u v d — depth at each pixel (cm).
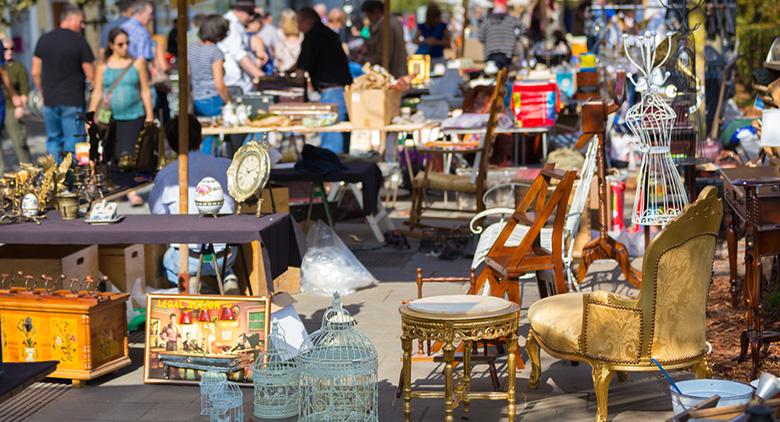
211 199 996
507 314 760
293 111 1695
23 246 1049
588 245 1120
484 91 1784
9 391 621
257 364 884
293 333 937
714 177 1460
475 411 832
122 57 1734
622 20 2295
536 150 1867
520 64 2445
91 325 918
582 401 848
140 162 1407
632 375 916
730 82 1889
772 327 976
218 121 1698
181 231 926
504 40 2375
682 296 761
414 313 768
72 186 1210
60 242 934
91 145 1220
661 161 1084
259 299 912
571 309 824
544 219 904
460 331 751
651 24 2061
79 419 838
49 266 1020
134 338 1062
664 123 1083
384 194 1898
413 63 2377
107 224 969
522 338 1021
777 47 1213
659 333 759
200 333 918
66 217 1009
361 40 2567
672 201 1097
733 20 1783
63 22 1816
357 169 1416
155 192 1089
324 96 1841
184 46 1048
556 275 917
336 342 842
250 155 1015
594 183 1334
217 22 1842
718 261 1304
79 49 1811
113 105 1719
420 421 811
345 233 1589
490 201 1564
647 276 750
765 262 1127
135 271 1130
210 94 1853
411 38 3600
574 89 2000
